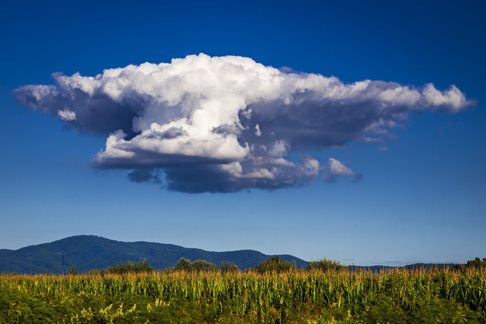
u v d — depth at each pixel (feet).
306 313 92.02
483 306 91.09
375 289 104.12
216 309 101.14
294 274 122.31
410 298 95.45
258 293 109.40
